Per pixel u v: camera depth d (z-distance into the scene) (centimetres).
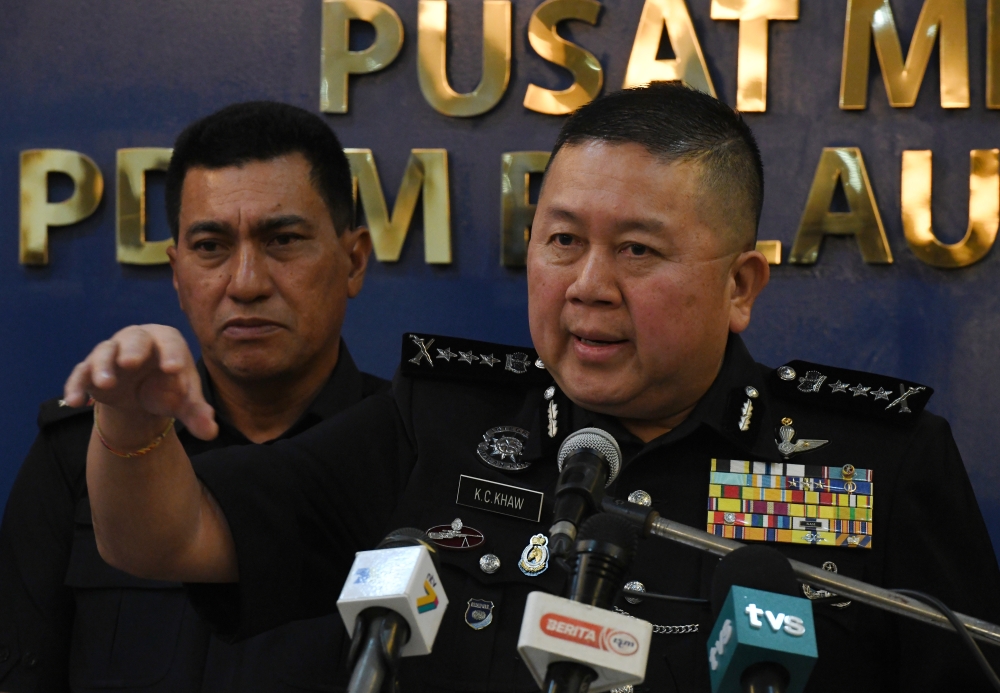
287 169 310
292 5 417
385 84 411
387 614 161
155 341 159
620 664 152
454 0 413
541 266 226
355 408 251
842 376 252
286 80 415
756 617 155
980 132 392
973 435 386
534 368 256
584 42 406
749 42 396
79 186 410
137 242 407
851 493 236
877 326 391
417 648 163
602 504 179
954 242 391
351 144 410
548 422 243
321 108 410
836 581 179
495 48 405
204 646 283
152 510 194
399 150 409
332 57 409
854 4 394
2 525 316
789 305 394
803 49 400
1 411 410
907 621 228
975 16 394
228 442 318
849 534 233
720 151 224
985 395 387
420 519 235
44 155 411
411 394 255
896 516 235
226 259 307
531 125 406
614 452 182
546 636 152
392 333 404
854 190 390
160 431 187
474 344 260
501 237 403
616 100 226
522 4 410
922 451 242
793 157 397
